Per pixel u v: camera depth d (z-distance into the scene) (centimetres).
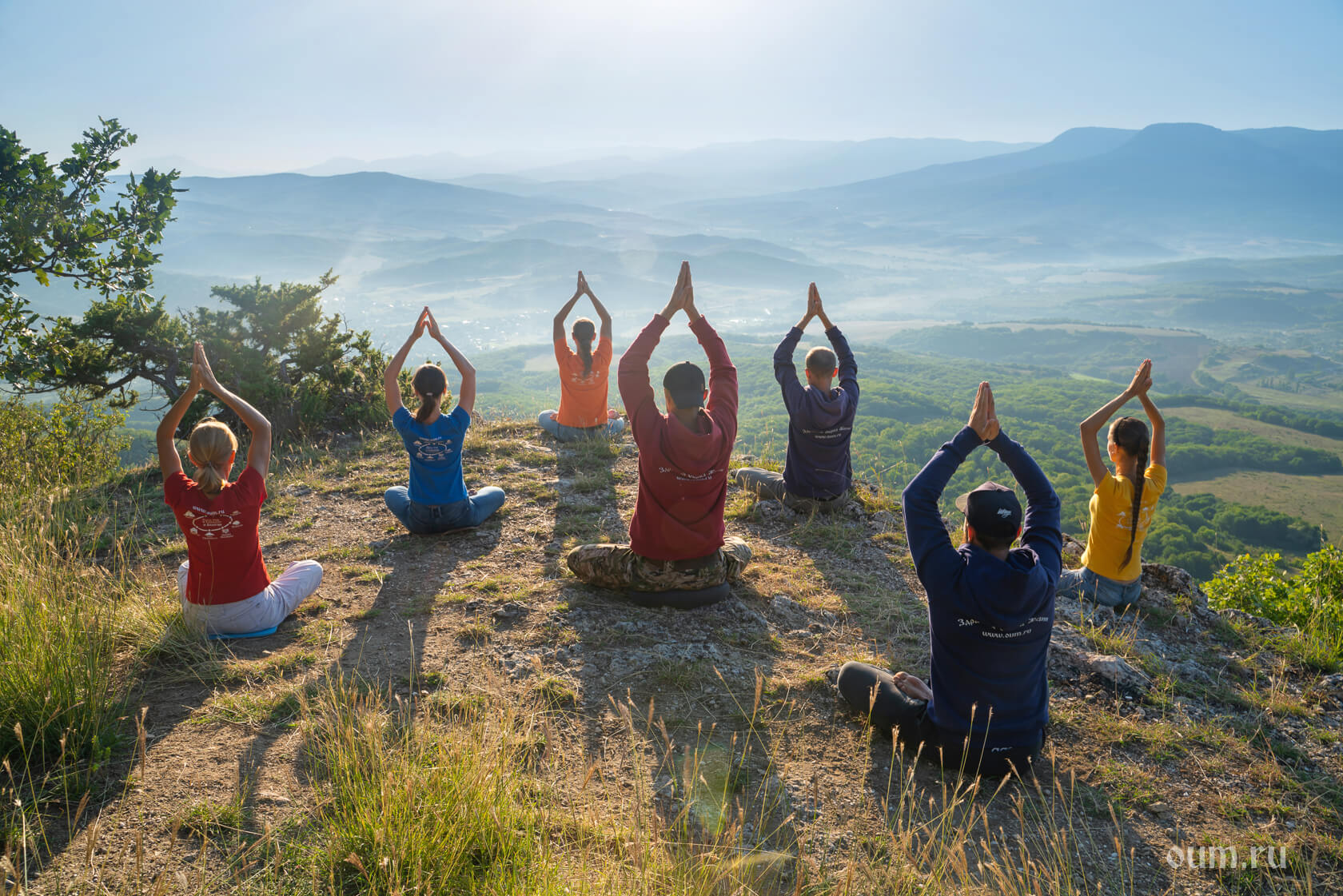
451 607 502
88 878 252
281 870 268
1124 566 539
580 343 916
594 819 302
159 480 846
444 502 620
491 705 382
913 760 367
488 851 277
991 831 319
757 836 300
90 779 311
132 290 1226
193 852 277
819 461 685
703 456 453
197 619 437
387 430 1077
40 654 341
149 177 1233
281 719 365
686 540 474
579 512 698
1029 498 362
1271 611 723
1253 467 19275
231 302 1142
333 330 1188
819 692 418
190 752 337
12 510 631
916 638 487
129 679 395
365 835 272
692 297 482
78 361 1171
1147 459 537
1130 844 319
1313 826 334
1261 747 393
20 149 1116
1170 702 429
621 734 370
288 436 1043
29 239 1073
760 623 497
